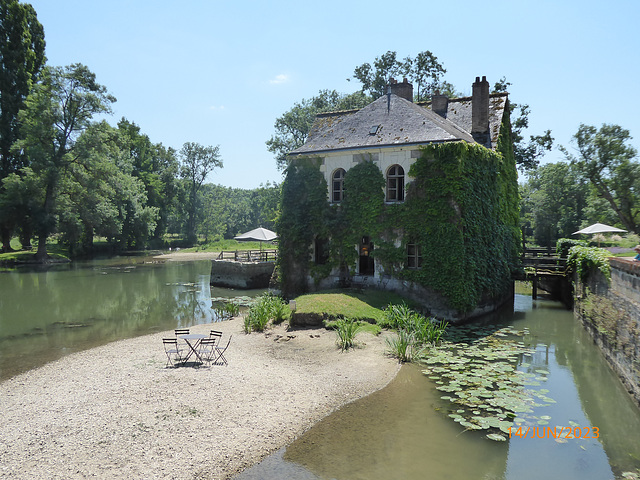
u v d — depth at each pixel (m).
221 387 12.00
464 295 20.00
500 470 8.55
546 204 59.97
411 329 17.38
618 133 41.66
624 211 41.88
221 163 87.81
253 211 111.06
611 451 9.36
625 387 12.52
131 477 7.89
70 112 48.03
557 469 8.62
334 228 23.36
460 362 14.48
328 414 10.80
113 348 16.28
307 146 24.94
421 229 20.94
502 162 25.62
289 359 14.73
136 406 10.73
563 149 45.31
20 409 10.67
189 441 9.17
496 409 11.02
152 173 76.69
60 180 46.66
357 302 19.66
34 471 7.98
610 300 15.16
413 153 21.31
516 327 20.19
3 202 44.94
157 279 37.44
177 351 14.46
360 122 24.94
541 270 27.25
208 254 63.88
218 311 23.78
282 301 22.33
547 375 13.95
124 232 63.06
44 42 55.66
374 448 9.24
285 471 8.34
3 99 49.06
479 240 21.44
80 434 9.34
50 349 16.44
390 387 12.52
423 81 47.56
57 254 54.19
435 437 9.75
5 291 30.36
